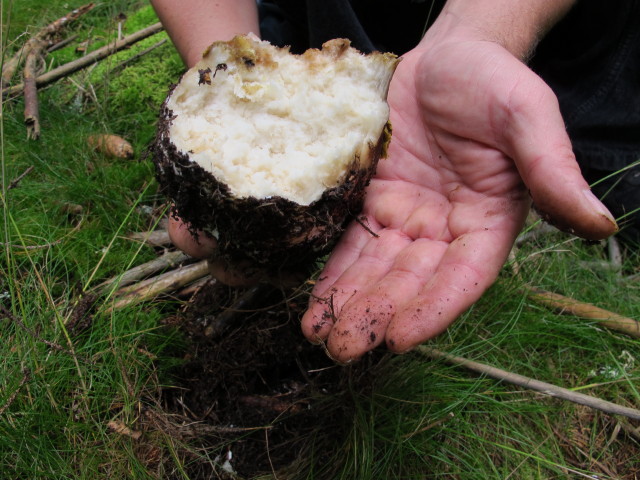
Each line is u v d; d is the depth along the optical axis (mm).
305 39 442
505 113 221
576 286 357
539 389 281
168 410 273
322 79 239
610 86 381
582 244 380
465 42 250
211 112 234
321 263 304
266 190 216
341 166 228
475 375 291
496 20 287
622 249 396
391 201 262
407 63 272
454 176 251
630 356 311
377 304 223
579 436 290
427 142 257
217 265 265
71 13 611
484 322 313
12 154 398
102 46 553
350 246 261
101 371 255
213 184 213
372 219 265
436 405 272
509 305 321
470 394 272
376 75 238
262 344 284
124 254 339
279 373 293
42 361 250
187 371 284
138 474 237
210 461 247
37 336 249
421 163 260
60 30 600
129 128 466
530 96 216
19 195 357
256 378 289
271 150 237
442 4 393
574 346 309
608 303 346
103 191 374
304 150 236
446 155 252
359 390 270
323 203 226
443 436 271
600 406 276
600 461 281
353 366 281
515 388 294
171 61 508
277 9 444
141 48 535
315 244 233
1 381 247
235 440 255
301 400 273
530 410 278
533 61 425
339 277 252
